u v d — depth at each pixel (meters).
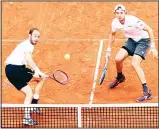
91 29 25.64
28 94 19.23
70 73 22.67
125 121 18.89
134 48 20.95
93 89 21.61
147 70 22.77
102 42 24.69
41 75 19.52
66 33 25.44
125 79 22.14
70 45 24.55
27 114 18.78
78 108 18.02
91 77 22.44
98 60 23.52
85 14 26.62
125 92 21.28
